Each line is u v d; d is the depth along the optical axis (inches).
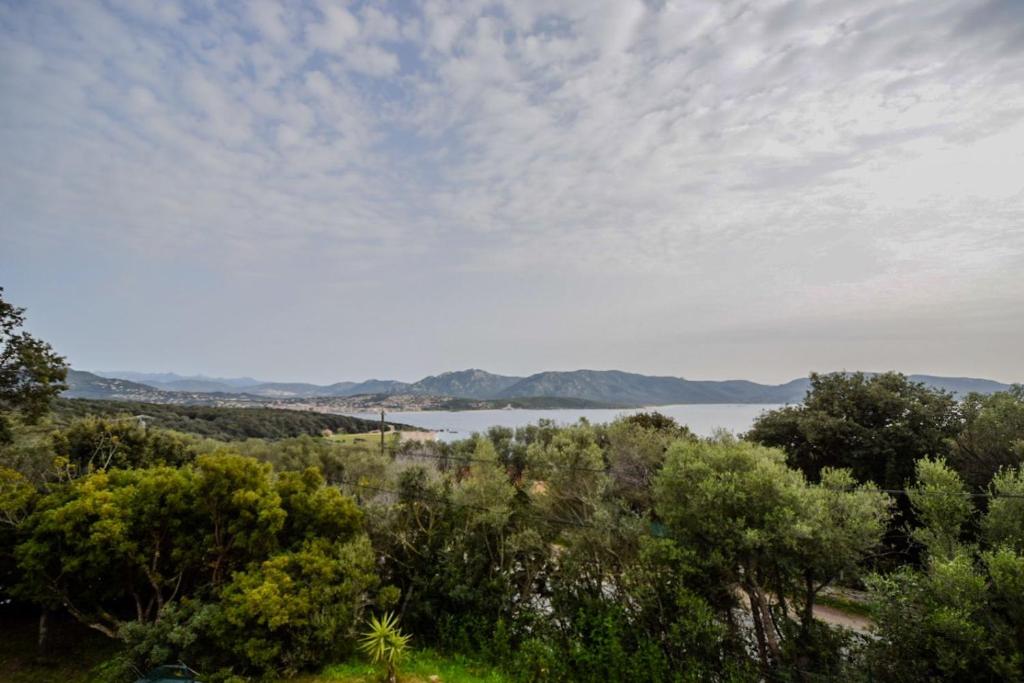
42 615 553.0
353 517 632.4
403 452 1026.1
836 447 987.9
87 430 842.2
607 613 536.4
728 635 482.9
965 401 899.4
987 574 422.0
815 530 451.2
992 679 363.3
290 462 1317.7
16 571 574.9
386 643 543.2
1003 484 488.4
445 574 629.9
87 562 535.2
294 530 621.3
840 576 477.7
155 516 563.2
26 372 660.1
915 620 400.5
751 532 451.8
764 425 1110.4
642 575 517.7
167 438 980.6
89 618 552.1
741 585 494.0
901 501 831.7
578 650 523.8
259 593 498.0
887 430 917.2
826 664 451.5
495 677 531.8
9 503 543.2
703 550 506.0
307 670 529.0
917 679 392.8
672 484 538.6
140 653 493.7
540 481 873.5
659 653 480.4
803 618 485.4
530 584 615.2
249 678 496.1
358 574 564.7
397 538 666.8
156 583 553.6
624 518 582.2
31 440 740.0
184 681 467.8
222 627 498.9
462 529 652.1
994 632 373.1
